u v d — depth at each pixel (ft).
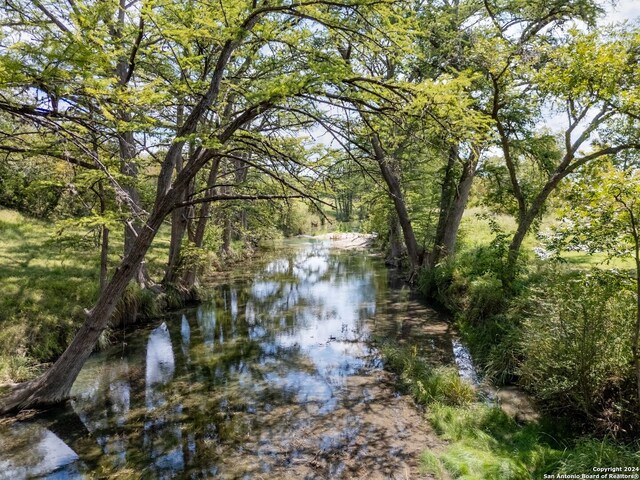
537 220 37.35
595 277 17.69
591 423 17.67
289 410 21.50
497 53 28.12
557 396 19.24
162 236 70.08
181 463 16.99
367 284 56.95
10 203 54.75
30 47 12.38
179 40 18.26
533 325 21.74
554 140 37.60
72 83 14.52
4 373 23.70
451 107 18.30
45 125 13.32
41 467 16.85
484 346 27.94
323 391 23.73
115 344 32.65
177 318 40.47
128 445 18.44
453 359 27.76
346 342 32.37
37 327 27.76
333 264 77.92
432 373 24.25
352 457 17.17
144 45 22.24
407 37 18.42
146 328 37.01
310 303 46.24
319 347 31.48
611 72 20.26
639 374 14.79
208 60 22.86
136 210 23.03
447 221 50.01
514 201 40.60
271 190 32.50
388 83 20.80
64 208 49.52
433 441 18.28
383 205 68.03
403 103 21.72
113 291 22.16
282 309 43.78
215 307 44.91
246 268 73.77
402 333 34.04
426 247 59.11
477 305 32.96
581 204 15.98
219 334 35.35
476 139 20.80
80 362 22.54
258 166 20.86
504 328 26.89
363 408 21.54
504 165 44.42
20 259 38.60
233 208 54.29
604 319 17.90
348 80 20.06
